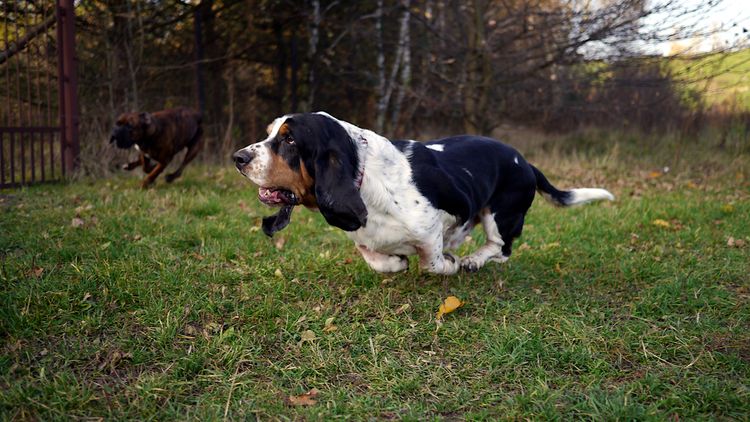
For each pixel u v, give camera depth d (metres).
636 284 4.41
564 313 3.84
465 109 11.59
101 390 2.83
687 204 7.01
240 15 12.16
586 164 11.20
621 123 13.82
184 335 3.39
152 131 7.42
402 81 13.59
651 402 2.83
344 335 3.46
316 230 5.63
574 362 3.20
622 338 3.42
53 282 3.87
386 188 3.55
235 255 4.76
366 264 4.56
